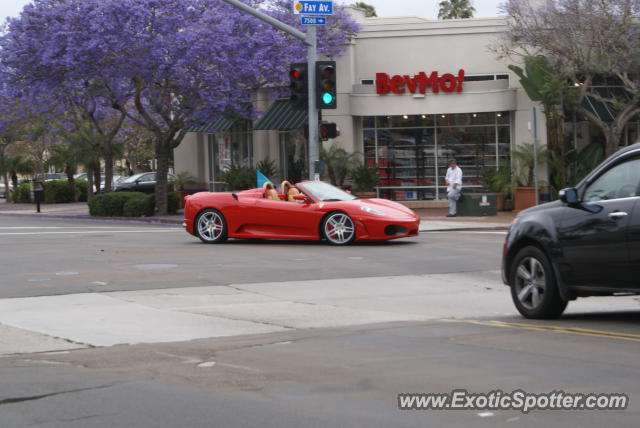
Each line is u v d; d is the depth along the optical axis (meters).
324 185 19.88
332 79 22.39
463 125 32.91
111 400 6.00
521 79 30.16
